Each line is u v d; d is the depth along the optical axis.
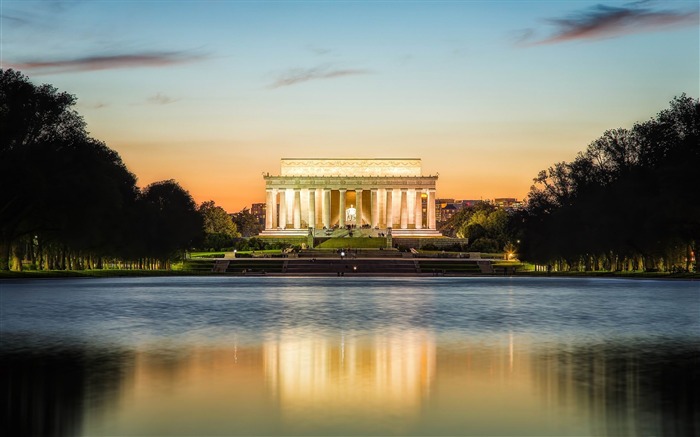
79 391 27.39
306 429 22.20
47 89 123.19
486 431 21.97
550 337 43.75
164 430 22.08
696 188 117.94
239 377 30.23
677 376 30.33
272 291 96.31
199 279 144.38
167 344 40.19
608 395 26.73
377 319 55.56
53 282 115.94
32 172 108.88
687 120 132.12
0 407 24.88
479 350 38.03
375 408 24.80
